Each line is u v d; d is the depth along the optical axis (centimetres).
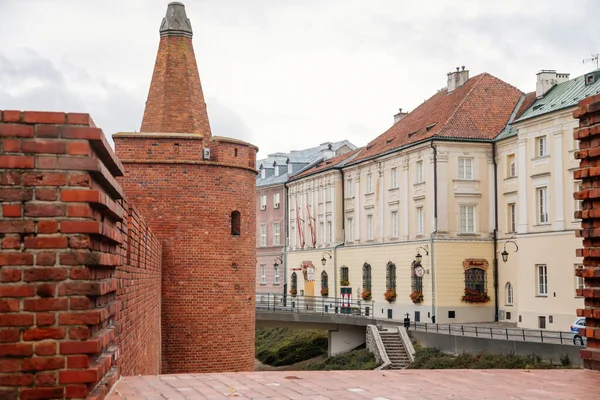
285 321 5428
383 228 6694
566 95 5116
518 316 5238
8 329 669
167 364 2695
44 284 676
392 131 7162
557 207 4909
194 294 2731
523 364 3628
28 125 687
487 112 6106
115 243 847
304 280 8188
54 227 682
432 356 4381
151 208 2716
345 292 7275
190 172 2741
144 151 2720
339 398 818
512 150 5719
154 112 3045
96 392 703
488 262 5875
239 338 2803
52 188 685
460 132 5916
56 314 675
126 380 916
